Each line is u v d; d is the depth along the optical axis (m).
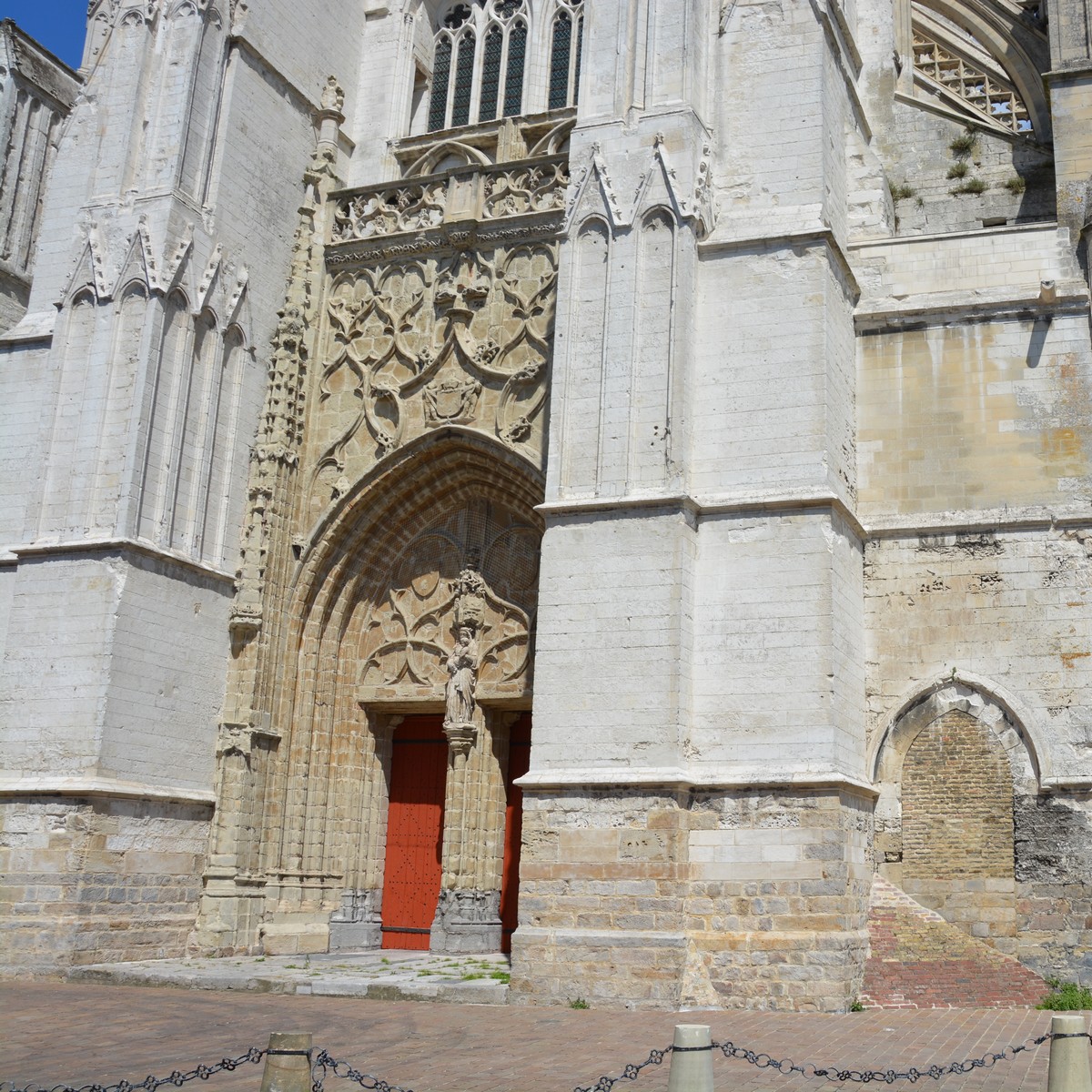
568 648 22.89
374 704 29.19
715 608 22.91
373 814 29.06
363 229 30.92
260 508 28.45
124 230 27.64
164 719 26.05
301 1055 10.28
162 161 27.94
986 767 23.34
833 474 23.48
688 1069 10.25
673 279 24.02
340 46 33.28
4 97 34.22
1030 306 25.23
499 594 28.33
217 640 27.61
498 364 28.39
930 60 38.09
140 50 28.81
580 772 22.19
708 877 21.67
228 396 28.55
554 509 23.42
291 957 26.20
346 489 29.06
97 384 26.78
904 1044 16.36
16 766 25.22
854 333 26.12
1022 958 22.31
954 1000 20.91
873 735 24.00
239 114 29.44
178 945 25.70
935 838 23.30
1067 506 24.06
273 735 27.88
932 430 25.23
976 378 25.25
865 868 22.84
